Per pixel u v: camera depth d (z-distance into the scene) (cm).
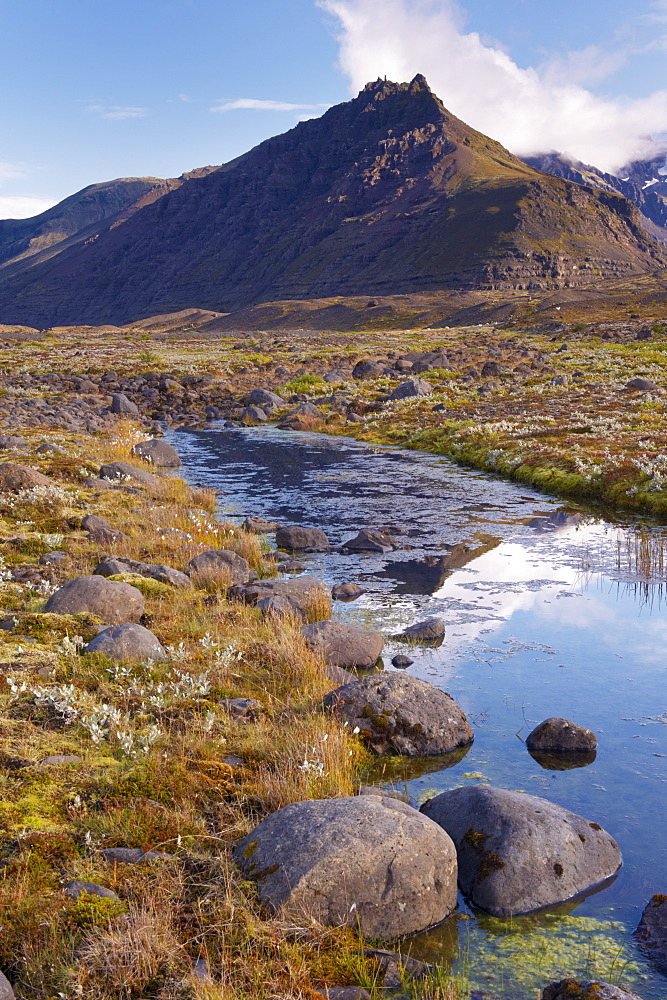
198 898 548
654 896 599
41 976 470
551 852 629
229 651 1007
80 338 13900
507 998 503
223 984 460
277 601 1257
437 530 1994
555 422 3556
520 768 825
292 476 2875
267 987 470
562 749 865
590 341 8988
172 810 662
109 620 1130
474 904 610
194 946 502
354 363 7519
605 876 642
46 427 3575
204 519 1931
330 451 3556
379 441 3834
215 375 6794
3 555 1477
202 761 748
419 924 569
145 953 481
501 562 1683
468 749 871
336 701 905
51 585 1287
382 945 552
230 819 657
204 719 844
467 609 1373
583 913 600
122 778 707
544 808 675
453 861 601
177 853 600
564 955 549
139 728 822
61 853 592
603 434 3119
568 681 1055
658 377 5216
